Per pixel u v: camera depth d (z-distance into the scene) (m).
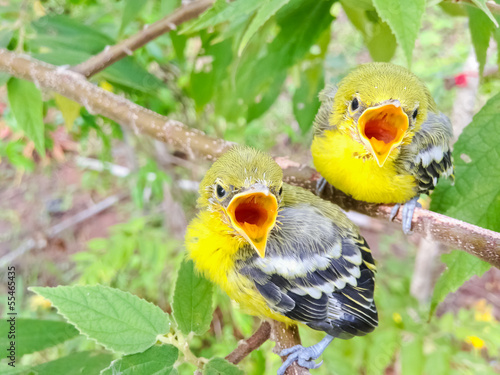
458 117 0.53
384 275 0.60
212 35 0.42
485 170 0.37
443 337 0.45
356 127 0.37
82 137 0.57
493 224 0.37
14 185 0.88
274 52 0.41
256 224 0.35
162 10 0.42
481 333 0.45
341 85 0.39
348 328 0.36
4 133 0.54
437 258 0.62
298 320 0.35
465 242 0.35
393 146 0.37
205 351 0.55
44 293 0.32
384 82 0.37
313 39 0.41
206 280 0.34
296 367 0.36
